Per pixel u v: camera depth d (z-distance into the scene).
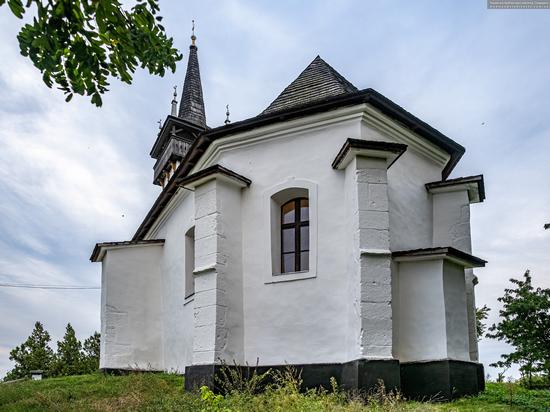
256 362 11.20
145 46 6.20
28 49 5.65
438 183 12.77
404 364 10.45
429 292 10.64
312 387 10.45
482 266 11.23
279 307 11.27
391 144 10.44
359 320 9.75
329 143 11.67
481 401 9.58
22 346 36.06
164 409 8.75
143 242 17.23
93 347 36.03
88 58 5.86
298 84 14.12
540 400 9.56
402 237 11.88
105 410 9.34
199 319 11.33
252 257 11.86
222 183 11.94
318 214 11.34
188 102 33.97
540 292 9.76
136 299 16.80
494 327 10.20
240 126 12.41
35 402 10.58
